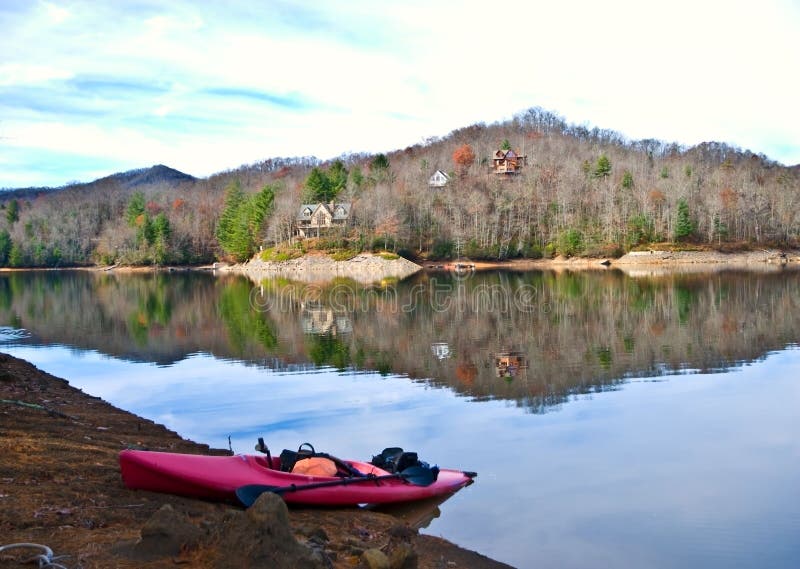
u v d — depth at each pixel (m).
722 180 116.00
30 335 28.86
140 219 127.12
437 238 101.75
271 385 17.84
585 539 8.23
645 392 16.19
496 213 103.12
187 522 5.97
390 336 26.77
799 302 36.25
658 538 8.24
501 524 8.70
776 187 113.44
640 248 95.31
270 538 5.48
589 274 69.81
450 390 16.83
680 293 43.38
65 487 7.93
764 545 8.00
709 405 14.79
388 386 17.41
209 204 139.75
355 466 9.92
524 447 11.98
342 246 101.12
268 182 161.50
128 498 7.86
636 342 23.97
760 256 94.88
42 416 12.31
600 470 10.69
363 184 117.62
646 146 177.50
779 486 9.90
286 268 99.19
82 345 25.84
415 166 143.88
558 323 29.75
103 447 10.52
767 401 15.05
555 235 100.75
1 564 5.46
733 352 21.52
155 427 13.31
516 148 153.75
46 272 114.94
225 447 12.20
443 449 11.92
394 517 8.90
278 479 8.70
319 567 5.54
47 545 5.98
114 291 58.06
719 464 10.90
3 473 8.18
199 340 26.64
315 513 8.55
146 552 5.68
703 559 7.69
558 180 114.88
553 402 15.35
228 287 62.06
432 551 7.76
